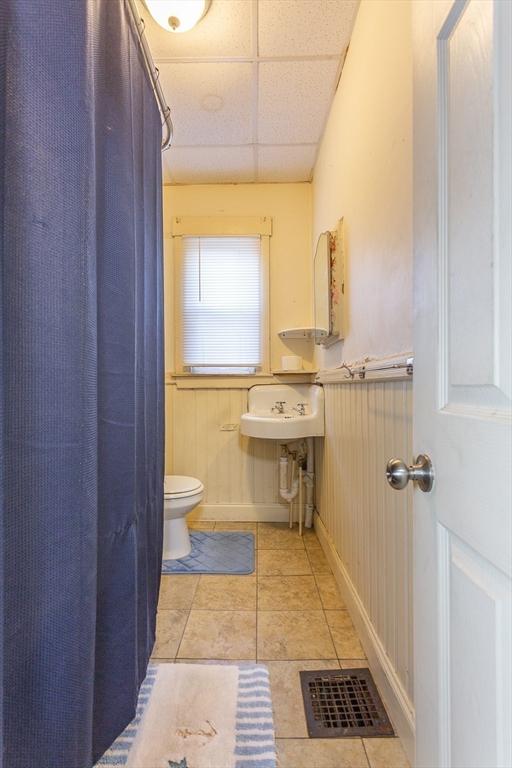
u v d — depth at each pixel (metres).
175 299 2.72
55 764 0.64
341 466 1.82
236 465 2.72
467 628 0.54
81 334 0.72
